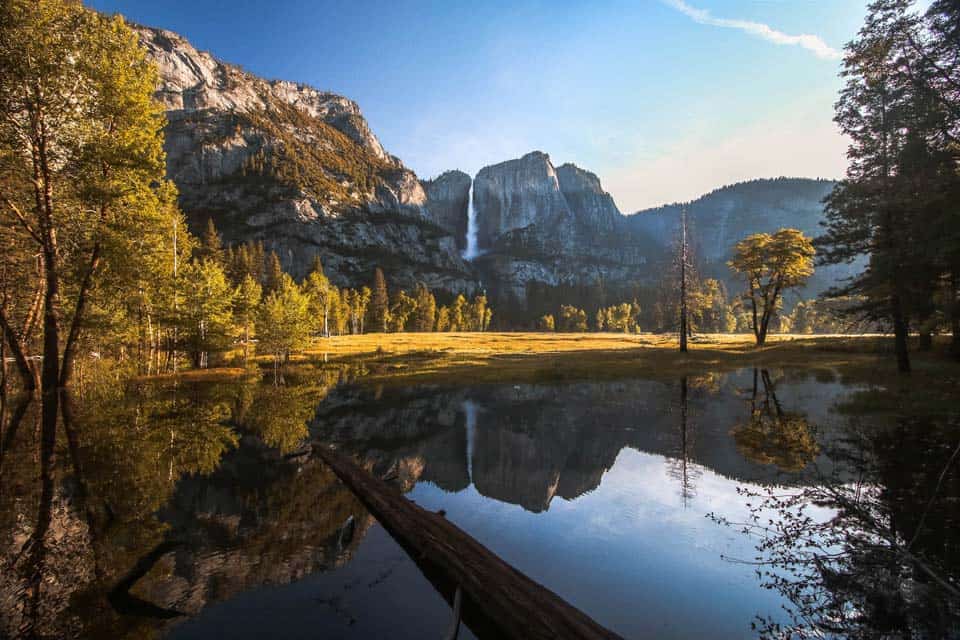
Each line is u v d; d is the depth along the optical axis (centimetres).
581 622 397
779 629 424
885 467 902
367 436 1332
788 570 543
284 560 549
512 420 1583
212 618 416
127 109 1889
